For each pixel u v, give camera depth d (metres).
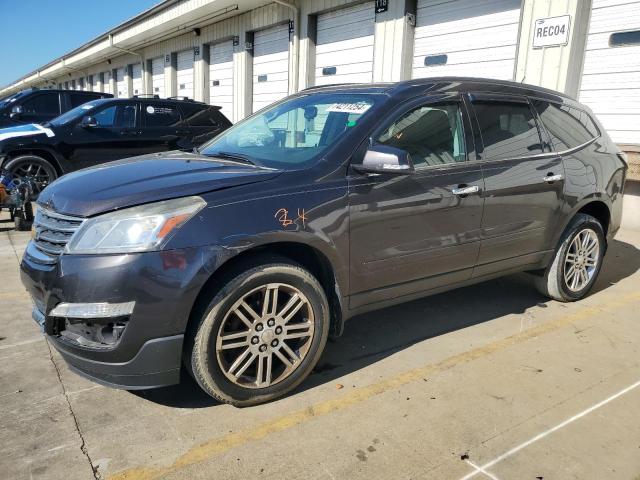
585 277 4.62
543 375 3.28
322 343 3.04
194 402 2.93
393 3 10.23
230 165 3.17
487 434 2.66
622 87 7.36
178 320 2.53
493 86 3.94
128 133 8.85
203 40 17.66
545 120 4.21
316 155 3.10
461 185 3.49
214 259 2.56
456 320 4.16
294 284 2.86
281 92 14.11
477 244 3.67
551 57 7.91
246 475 2.35
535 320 4.18
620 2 7.23
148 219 2.52
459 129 3.63
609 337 3.87
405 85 3.52
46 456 2.44
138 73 24.78
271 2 13.41
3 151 7.85
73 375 3.18
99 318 2.46
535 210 4.00
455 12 9.38
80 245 2.54
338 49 11.93
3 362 3.31
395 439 2.61
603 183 4.52
